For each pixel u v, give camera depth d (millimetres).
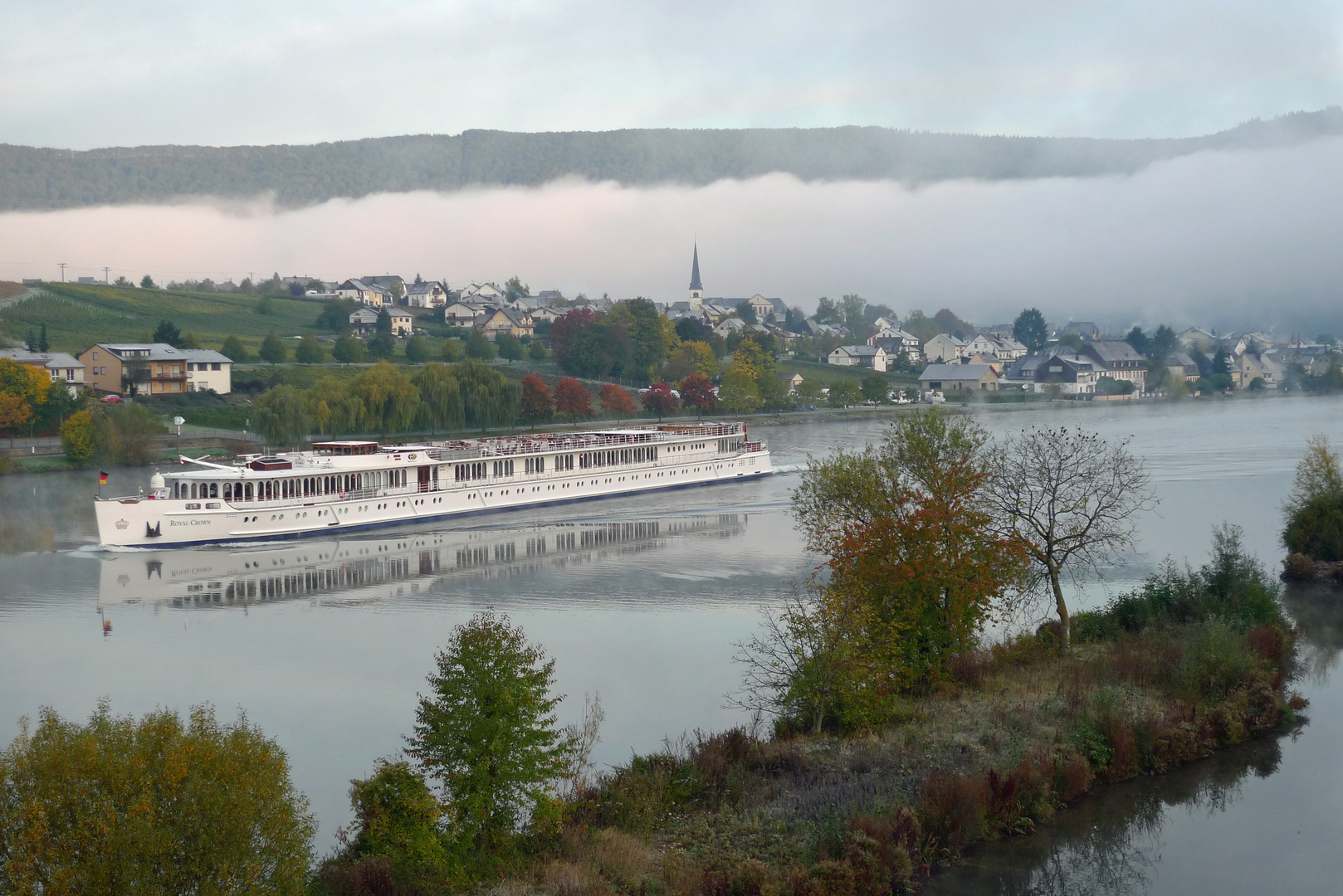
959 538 54406
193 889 28094
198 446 170250
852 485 62188
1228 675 53625
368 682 62031
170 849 27453
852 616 48469
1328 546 87562
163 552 102875
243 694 59781
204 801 28094
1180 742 47625
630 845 36344
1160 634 60094
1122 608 64625
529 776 35406
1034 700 50406
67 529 112750
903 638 53625
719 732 50625
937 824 39156
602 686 59000
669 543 107750
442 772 35844
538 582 89562
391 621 77000
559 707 55062
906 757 43844
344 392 179750
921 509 56062
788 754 44156
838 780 41812
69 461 155500
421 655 67562
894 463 63562
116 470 153625
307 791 45656
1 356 196625
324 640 71625
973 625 55281
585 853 35781
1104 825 41938
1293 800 44188
